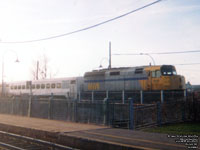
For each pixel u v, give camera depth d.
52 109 17.89
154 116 15.86
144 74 28.67
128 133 11.78
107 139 10.25
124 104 14.29
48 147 10.92
